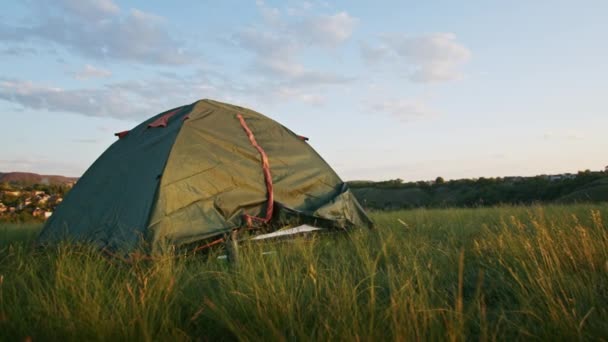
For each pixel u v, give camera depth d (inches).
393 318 103.3
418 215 356.8
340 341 100.7
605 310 112.8
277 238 231.8
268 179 249.4
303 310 119.2
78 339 105.8
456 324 104.2
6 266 166.2
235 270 157.8
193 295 134.8
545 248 162.6
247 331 106.0
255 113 291.6
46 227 242.8
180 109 275.9
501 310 115.4
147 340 101.1
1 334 107.3
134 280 149.2
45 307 117.7
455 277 156.6
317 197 266.4
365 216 279.7
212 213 217.9
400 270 158.4
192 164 228.7
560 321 104.5
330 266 170.2
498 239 191.6
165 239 193.9
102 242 197.8
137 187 219.1
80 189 251.3
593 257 156.1
